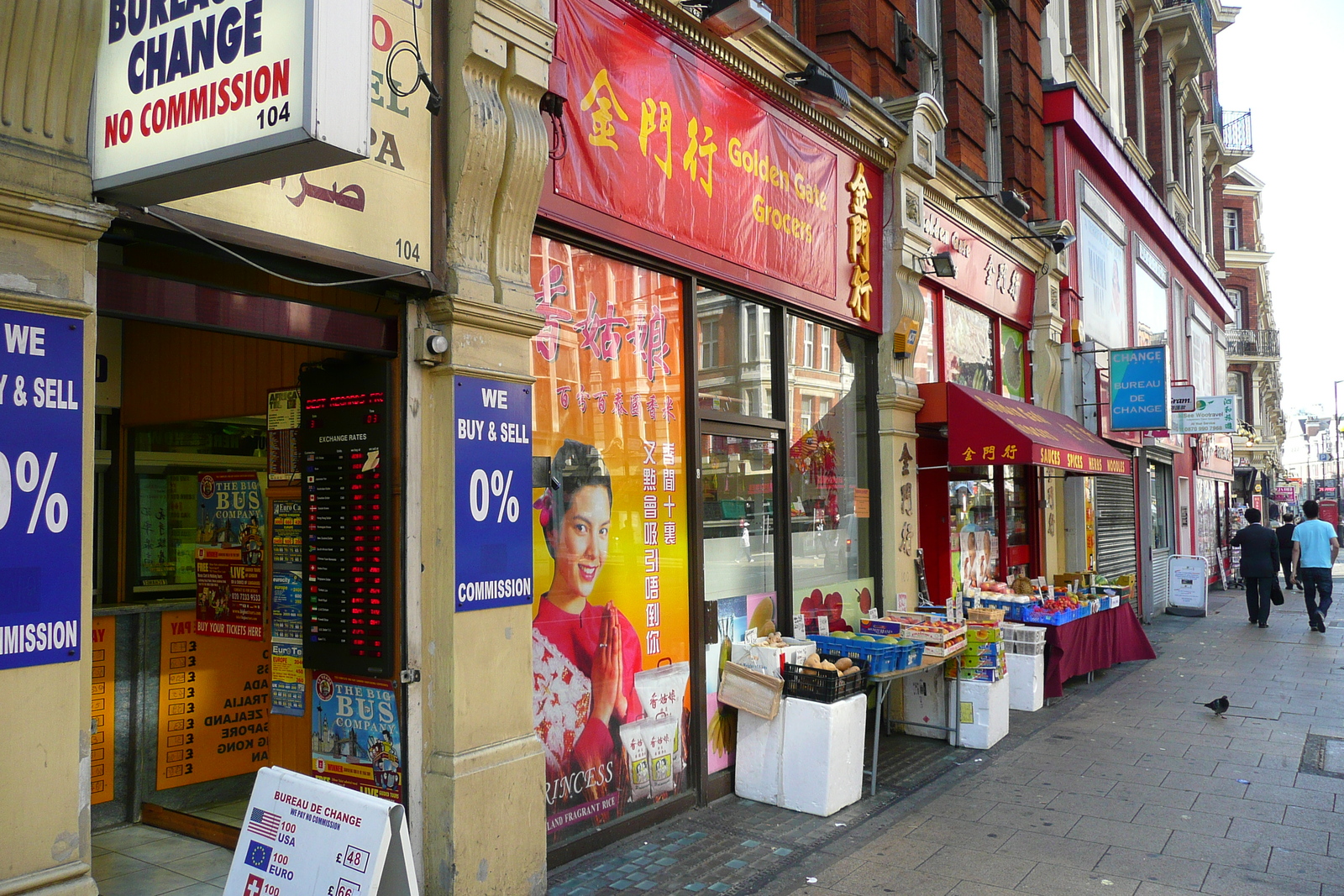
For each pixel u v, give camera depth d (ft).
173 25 9.27
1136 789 20.51
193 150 9.07
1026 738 25.27
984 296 35.81
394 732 13.65
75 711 9.58
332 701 14.44
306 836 9.23
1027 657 28.78
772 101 22.36
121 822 17.29
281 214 11.75
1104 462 33.78
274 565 15.79
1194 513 76.02
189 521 18.84
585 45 16.75
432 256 13.88
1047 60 44.62
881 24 28.07
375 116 13.00
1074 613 31.86
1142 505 55.83
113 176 9.66
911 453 28.45
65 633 9.52
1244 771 21.86
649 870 15.79
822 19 26.71
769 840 17.29
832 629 24.82
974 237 34.68
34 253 9.43
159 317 10.85
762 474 22.39
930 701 25.14
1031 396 41.50
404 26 13.48
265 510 17.33
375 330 13.51
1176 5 72.23
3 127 9.25
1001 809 19.17
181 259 14.35
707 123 20.06
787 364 23.25
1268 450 150.41
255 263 11.77
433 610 13.83
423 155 13.78
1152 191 61.82
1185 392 60.70
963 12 35.32
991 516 36.04
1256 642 43.98
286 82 8.43
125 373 18.79
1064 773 21.77
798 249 23.53
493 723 14.14
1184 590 57.67
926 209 30.27
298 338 12.42
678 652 18.89
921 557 28.63
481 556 14.08
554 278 16.52
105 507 18.70
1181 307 76.02
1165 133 73.46
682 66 19.30
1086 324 47.19
